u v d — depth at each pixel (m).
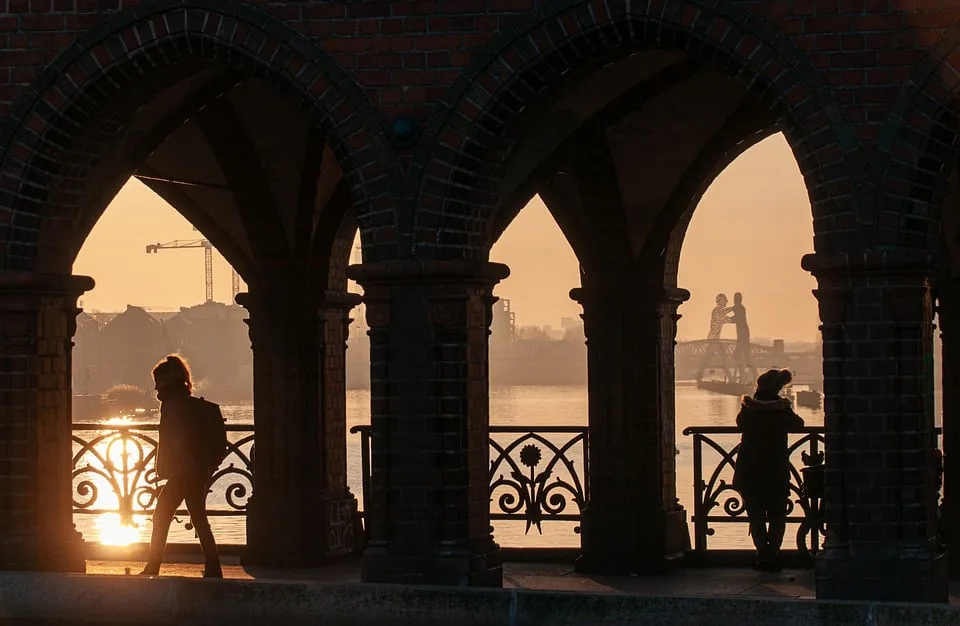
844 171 11.67
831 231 11.73
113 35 12.89
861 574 11.65
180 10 12.77
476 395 12.70
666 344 15.95
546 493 16.16
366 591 11.88
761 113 15.05
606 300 15.73
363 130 12.52
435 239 12.45
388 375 12.55
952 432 15.22
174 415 13.66
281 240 16.06
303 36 12.62
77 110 13.03
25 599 12.55
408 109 12.48
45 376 13.41
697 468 15.95
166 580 12.29
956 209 14.91
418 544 12.52
